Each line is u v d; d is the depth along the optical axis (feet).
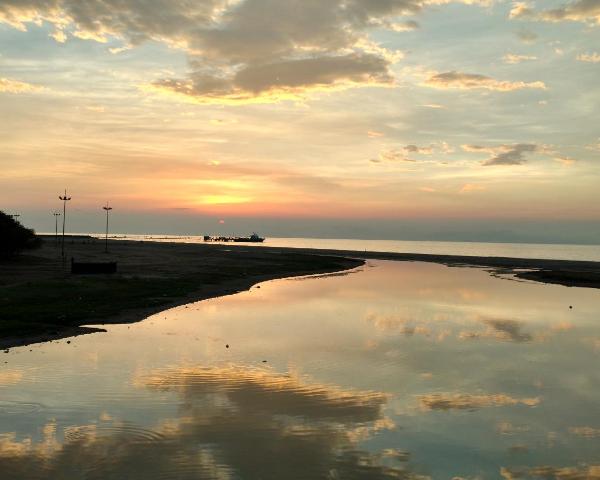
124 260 262.06
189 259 297.74
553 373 62.95
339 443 40.50
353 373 61.05
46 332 80.48
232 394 51.88
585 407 50.29
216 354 69.15
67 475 34.45
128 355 67.46
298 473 35.22
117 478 34.09
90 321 91.30
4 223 222.89
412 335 86.43
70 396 50.26
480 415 47.57
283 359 67.26
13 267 187.73
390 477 35.12
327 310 115.34
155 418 44.80
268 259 337.72
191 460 36.83
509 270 292.40
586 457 38.91
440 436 42.42
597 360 70.18
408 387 55.93
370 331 89.40
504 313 115.85
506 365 66.69
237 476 34.65
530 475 35.86
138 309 106.01
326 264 307.58
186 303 119.85
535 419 46.73
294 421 44.86
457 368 64.54
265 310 112.88
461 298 145.28
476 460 38.06
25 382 54.65
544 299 146.72
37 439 40.11
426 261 391.86
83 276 161.48
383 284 189.26
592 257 595.88
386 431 43.19
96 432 41.63
